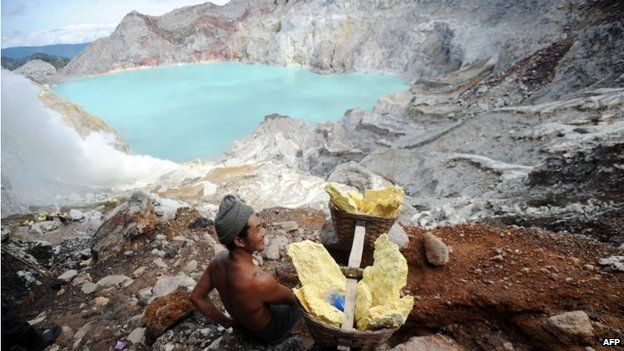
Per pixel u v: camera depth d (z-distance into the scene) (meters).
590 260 4.11
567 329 3.30
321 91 63.69
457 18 61.56
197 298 3.51
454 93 42.16
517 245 4.52
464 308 3.85
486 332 3.73
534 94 33.69
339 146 35.16
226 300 3.31
